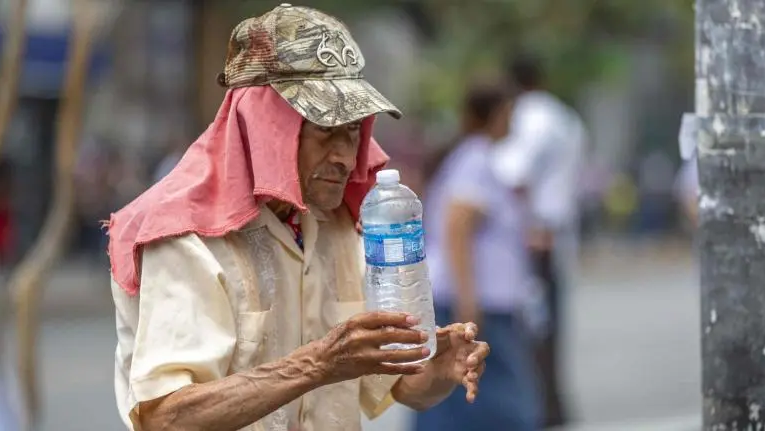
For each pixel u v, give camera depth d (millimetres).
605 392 27766
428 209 18766
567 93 50812
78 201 52250
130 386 7461
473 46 50188
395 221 7492
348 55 7762
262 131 7543
